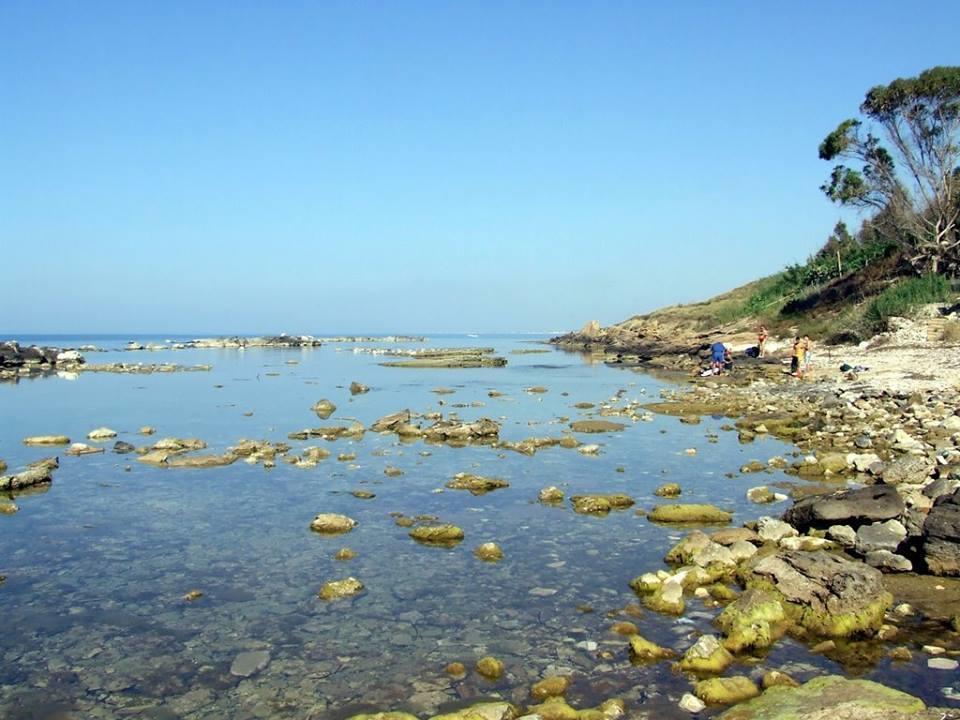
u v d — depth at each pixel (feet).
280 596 35.12
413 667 27.81
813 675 25.96
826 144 180.45
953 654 27.02
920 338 137.90
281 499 53.83
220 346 430.61
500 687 26.18
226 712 24.80
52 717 24.56
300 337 482.28
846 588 29.99
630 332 333.01
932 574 34.94
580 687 25.93
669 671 26.91
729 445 73.97
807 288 230.89
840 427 77.46
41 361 224.94
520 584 36.32
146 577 37.83
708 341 216.95
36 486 58.13
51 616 32.91
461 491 55.93
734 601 31.76
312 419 100.01
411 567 39.04
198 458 68.03
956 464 55.11
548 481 58.95
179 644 29.99
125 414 106.32
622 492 54.90
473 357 247.09
